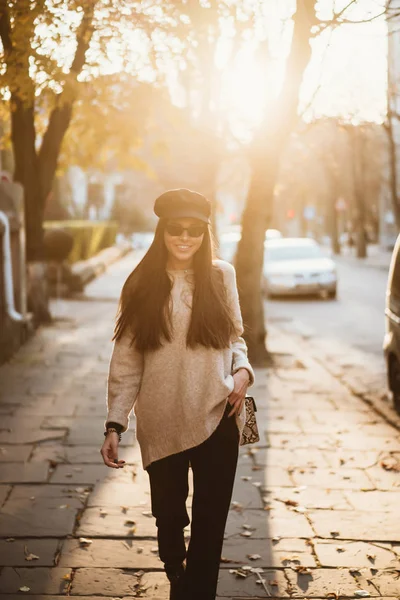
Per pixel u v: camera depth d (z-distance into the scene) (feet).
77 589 12.03
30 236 45.83
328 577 12.52
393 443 20.95
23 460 19.22
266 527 14.71
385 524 14.85
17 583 12.21
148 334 9.69
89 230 107.65
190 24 23.27
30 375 31.50
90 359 35.58
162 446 9.89
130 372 10.05
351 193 172.96
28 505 15.87
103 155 44.78
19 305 39.88
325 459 19.38
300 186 159.94
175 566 10.23
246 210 34.88
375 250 181.57
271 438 21.47
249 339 35.22
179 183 53.06
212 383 9.70
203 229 9.72
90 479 17.66
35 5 21.04
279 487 17.15
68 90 25.54
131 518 15.07
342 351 41.39
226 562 13.07
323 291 73.20
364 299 71.05
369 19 21.83
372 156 132.46
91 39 24.58
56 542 13.91
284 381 30.86
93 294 72.38
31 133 42.29
